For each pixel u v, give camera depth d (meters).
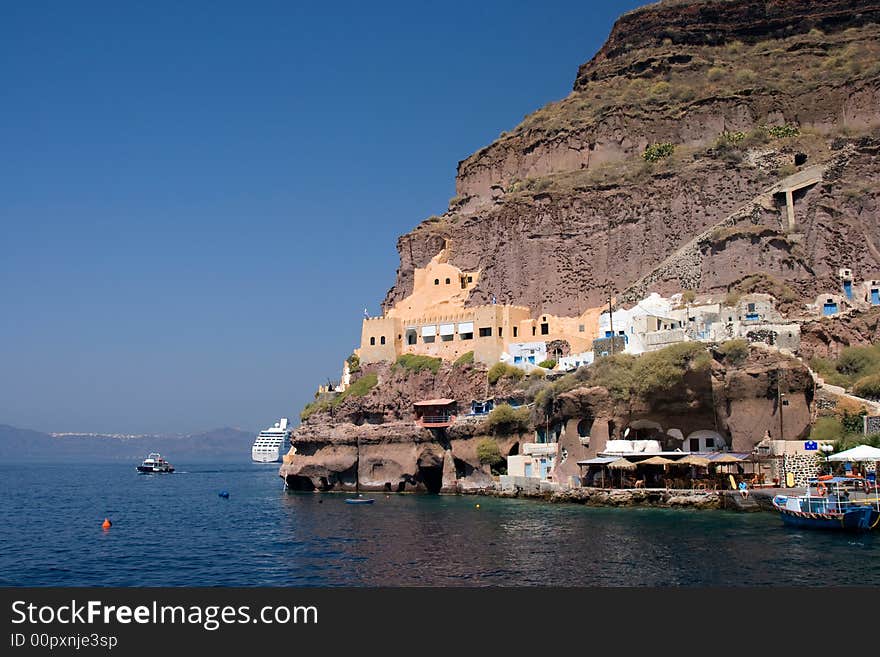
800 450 83.75
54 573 56.94
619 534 66.25
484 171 165.00
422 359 135.75
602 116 152.25
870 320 103.75
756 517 74.62
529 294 140.25
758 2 167.50
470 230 154.50
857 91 138.38
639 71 163.25
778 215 123.25
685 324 107.06
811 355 100.94
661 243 132.00
